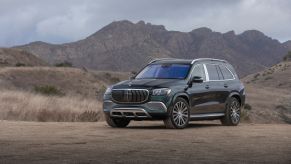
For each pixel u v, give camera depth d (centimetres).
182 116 1432
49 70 10475
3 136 1140
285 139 1112
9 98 2725
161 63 1539
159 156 829
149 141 1059
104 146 962
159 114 1385
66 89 9588
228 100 1603
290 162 773
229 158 809
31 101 2575
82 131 1285
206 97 1519
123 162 764
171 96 1402
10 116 2048
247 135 1208
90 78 10744
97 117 2105
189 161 777
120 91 1416
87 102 2970
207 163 758
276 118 6109
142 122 1758
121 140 1073
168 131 1309
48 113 2056
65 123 1584
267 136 1184
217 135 1205
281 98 15162
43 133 1220
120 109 1407
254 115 5538
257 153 872
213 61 1590
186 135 1198
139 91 1394
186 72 1483
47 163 752
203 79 1527
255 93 16412
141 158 805
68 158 801
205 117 1520
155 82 1421
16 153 855
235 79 1656
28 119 2038
